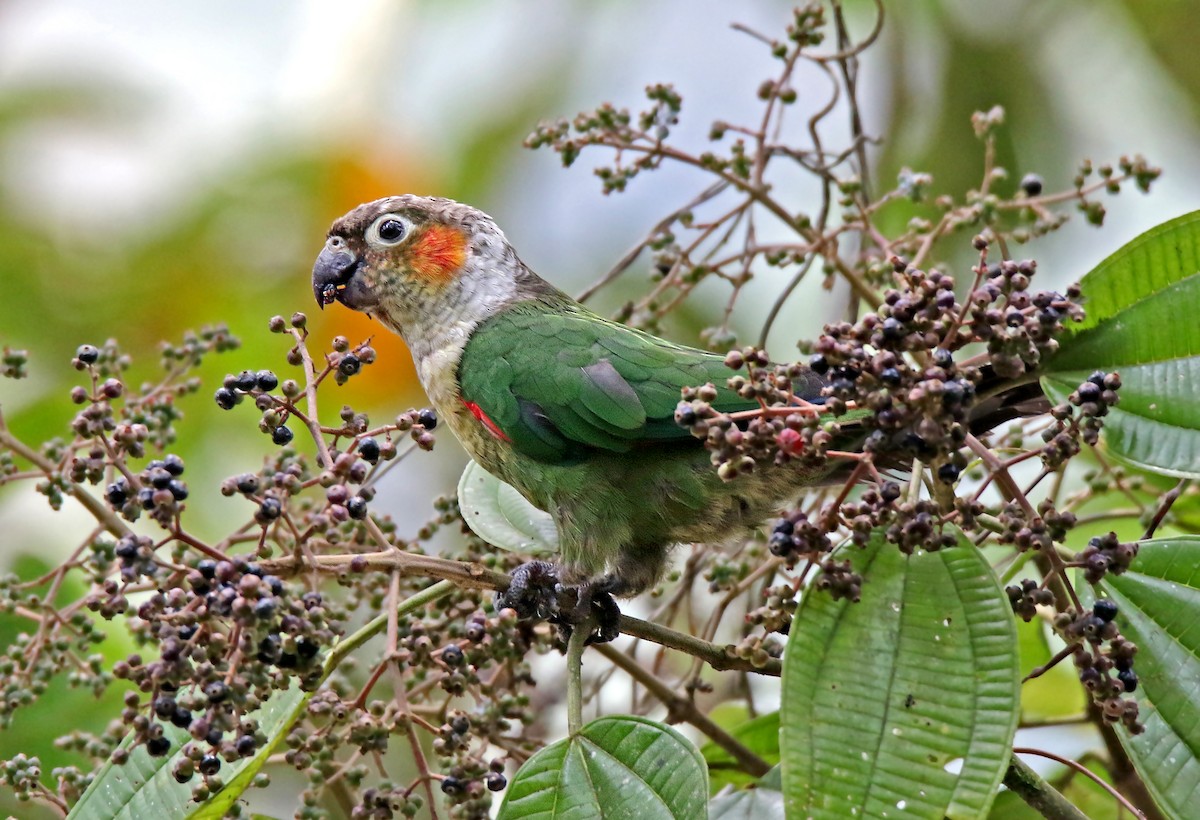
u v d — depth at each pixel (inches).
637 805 212.1
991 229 309.4
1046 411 258.1
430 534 311.6
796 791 192.9
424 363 357.1
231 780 214.4
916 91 450.9
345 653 239.1
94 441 236.5
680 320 452.4
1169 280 228.1
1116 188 302.7
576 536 317.7
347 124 459.2
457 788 236.8
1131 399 225.3
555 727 346.6
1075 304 210.8
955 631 200.7
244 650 196.2
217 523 434.0
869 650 201.5
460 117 462.9
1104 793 299.3
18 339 446.9
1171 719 206.2
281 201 459.2
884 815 189.2
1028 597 214.7
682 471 309.7
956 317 204.8
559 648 288.4
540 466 323.9
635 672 294.2
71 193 458.3
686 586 332.5
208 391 448.8
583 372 319.3
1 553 391.5
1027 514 208.5
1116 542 206.2
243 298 458.6
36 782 256.7
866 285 344.8
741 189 334.3
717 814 252.7
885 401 199.0
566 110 466.9
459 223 366.9
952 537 206.2
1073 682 344.5
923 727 194.4
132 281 455.2
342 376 234.7
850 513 214.4
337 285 371.9
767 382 205.9
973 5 447.5
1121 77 451.8
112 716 326.6
